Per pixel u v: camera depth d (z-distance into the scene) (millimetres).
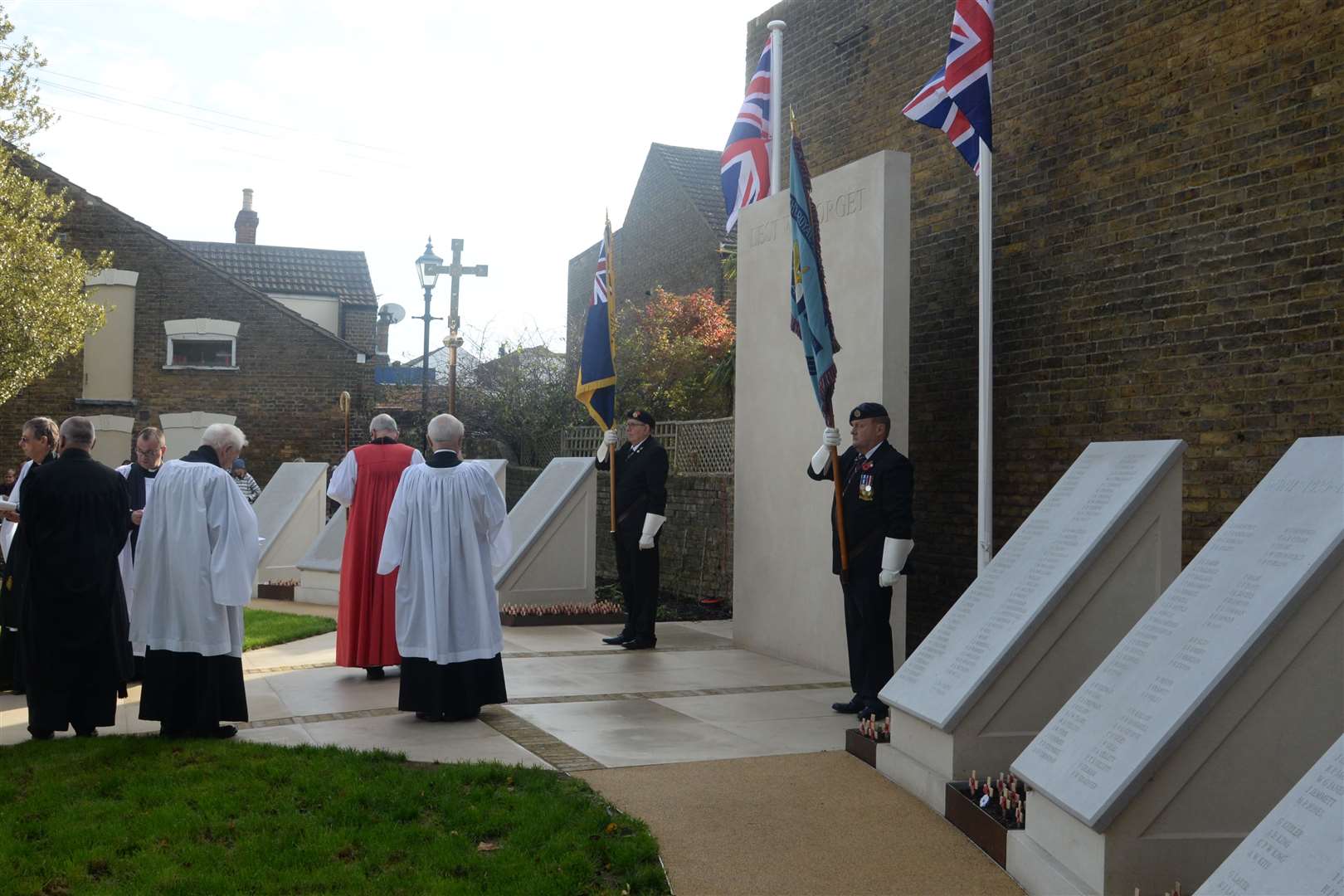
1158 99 8297
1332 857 2867
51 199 20047
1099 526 5363
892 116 11250
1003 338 9680
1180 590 4508
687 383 17766
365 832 4727
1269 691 3930
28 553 6426
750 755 6094
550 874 4273
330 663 8969
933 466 10477
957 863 4566
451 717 6863
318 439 26031
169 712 6332
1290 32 7363
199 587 6309
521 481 21312
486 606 6973
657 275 27250
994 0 9828
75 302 20000
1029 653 5258
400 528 6863
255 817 4922
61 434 7105
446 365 33469
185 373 25578
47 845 4637
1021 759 4605
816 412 9047
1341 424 6973
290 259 32188
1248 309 7582
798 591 9211
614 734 6543
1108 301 8672
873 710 6938
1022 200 9523
